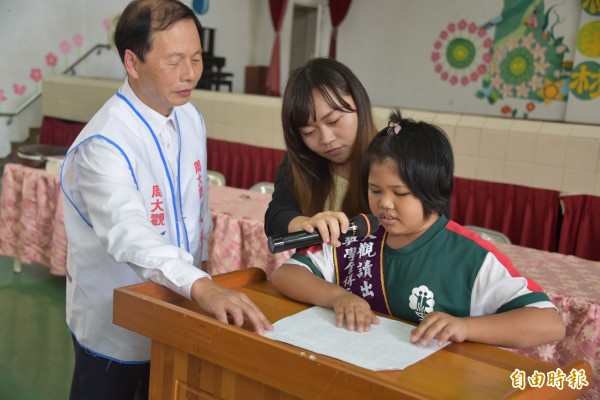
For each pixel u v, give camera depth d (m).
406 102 9.58
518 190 4.10
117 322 1.04
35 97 7.86
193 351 0.92
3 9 7.51
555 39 8.04
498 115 8.64
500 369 0.87
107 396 1.47
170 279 1.09
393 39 9.62
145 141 1.39
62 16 8.03
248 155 5.33
